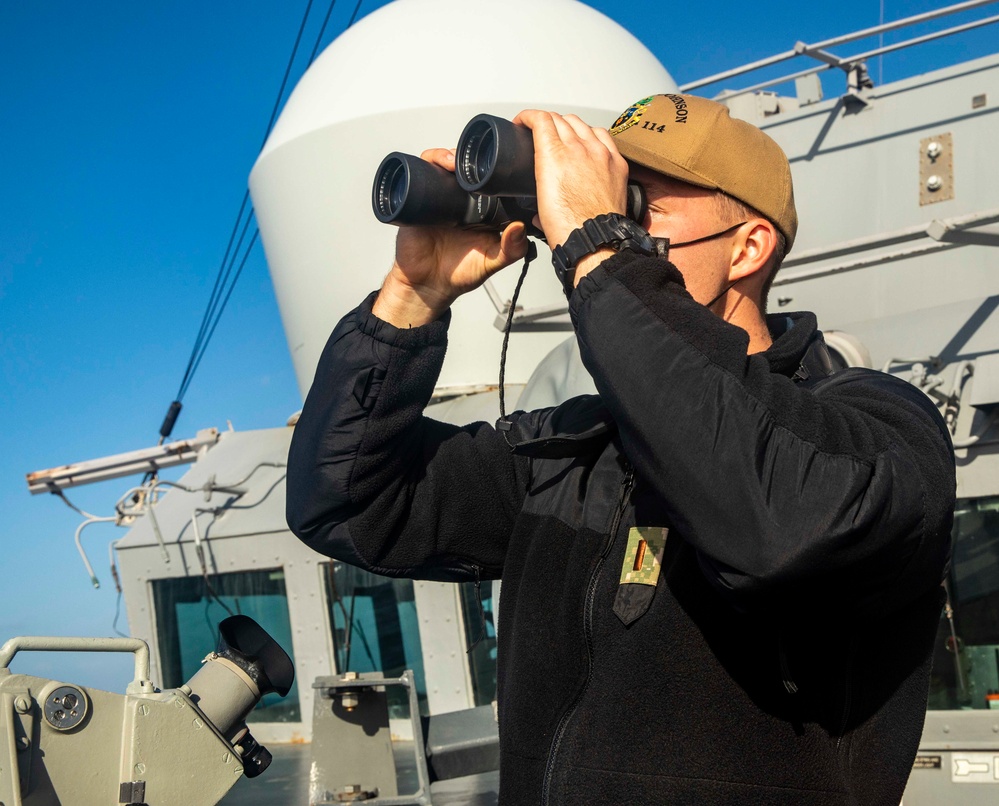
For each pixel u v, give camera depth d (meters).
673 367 1.20
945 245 4.05
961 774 3.68
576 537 1.44
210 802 2.08
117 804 1.97
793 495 1.15
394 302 1.71
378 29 6.29
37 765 1.88
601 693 1.31
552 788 1.31
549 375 4.00
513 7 6.19
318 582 5.54
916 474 1.20
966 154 5.02
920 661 1.38
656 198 1.49
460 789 4.82
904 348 4.26
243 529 5.81
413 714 3.75
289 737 5.74
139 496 6.64
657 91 6.24
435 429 1.81
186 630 6.15
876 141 5.26
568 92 5.86
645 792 1.25
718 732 1.25
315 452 1.70
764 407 1.18
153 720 2.03
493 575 1.84
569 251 1.32
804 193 5.43
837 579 1.21
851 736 1.34
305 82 6.45
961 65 5.11
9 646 1.92
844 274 5.16
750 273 1.51
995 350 4.03
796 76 5.49
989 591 3.74
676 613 1.29
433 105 5.76
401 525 1.75
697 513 1.18
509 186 1.41
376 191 1.66
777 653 1.26
